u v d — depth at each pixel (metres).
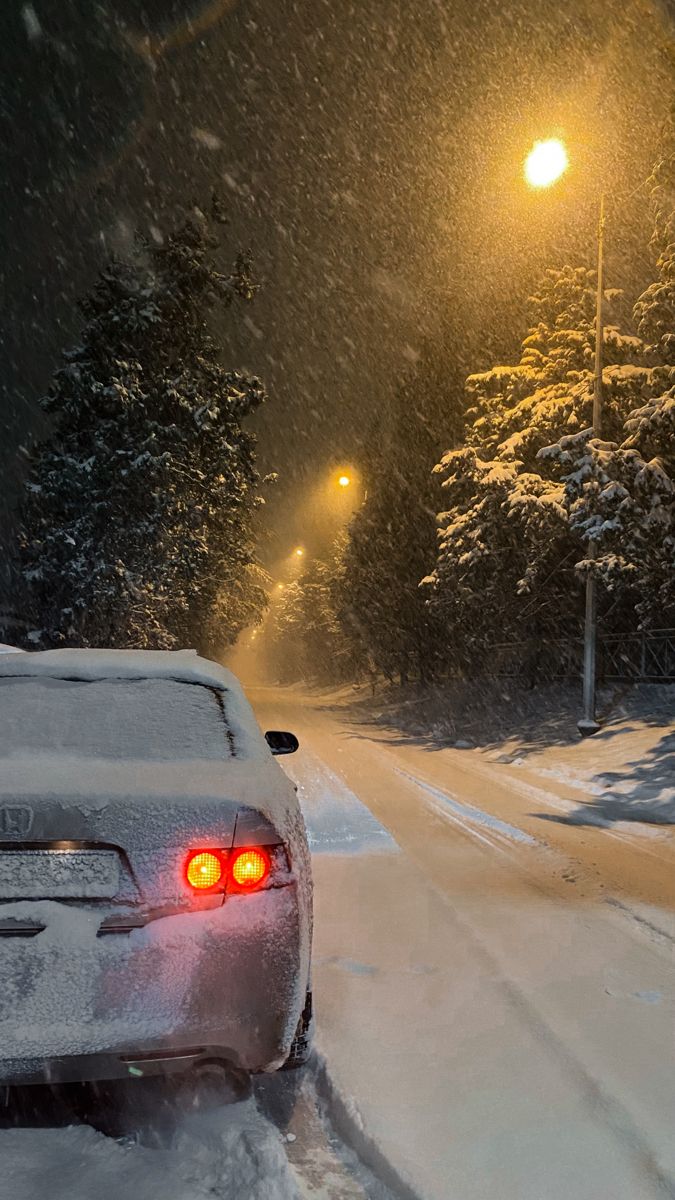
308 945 3.12
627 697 21.72
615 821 10.24
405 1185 2.73
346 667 66.62
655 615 17.80
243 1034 2.83
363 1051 3.69
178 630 28.91
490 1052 3.70
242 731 3.74
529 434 21.36
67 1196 2.64
